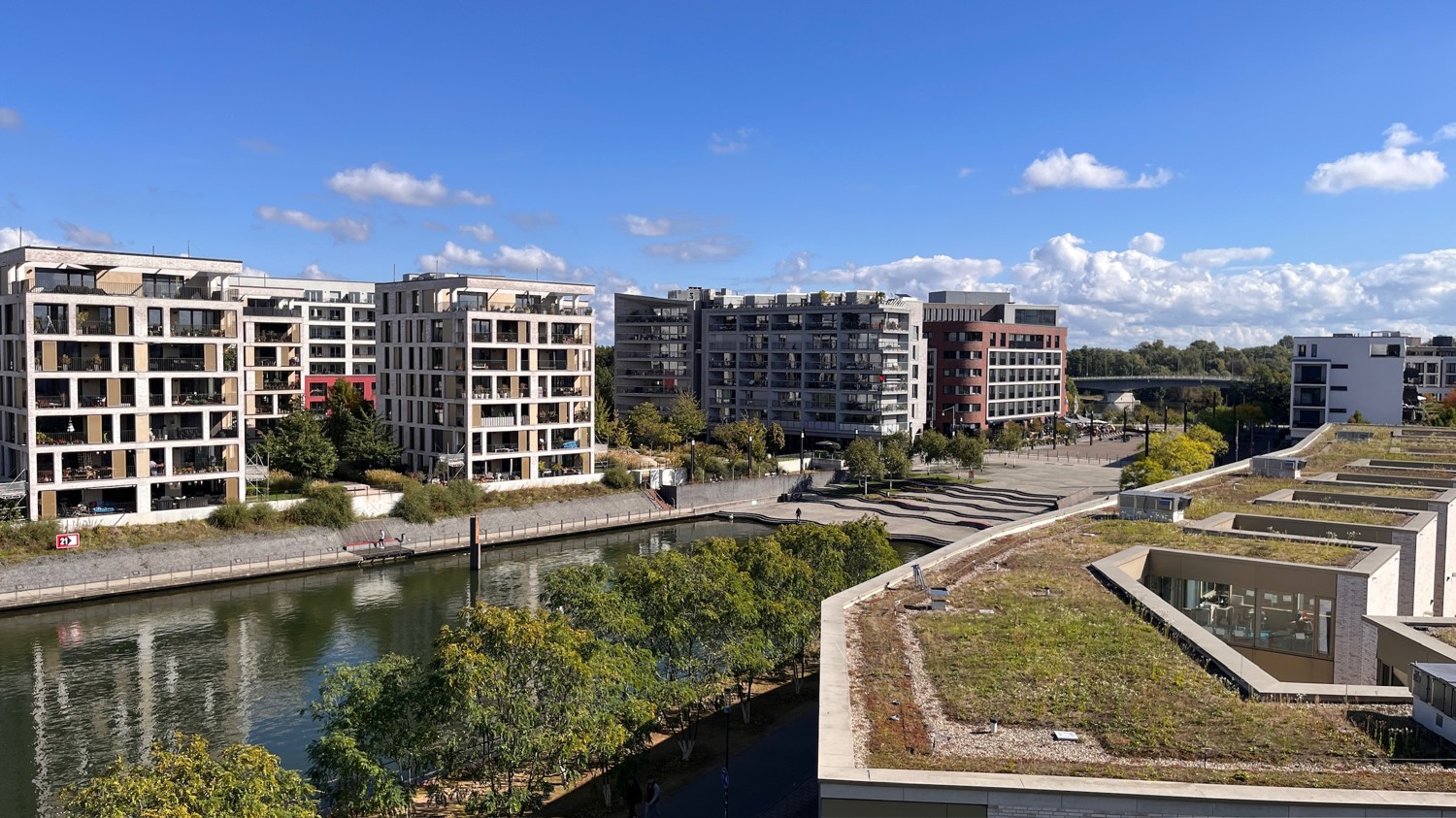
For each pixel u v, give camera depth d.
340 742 33.69
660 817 37.56
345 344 158.12
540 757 35.00
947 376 190.38
